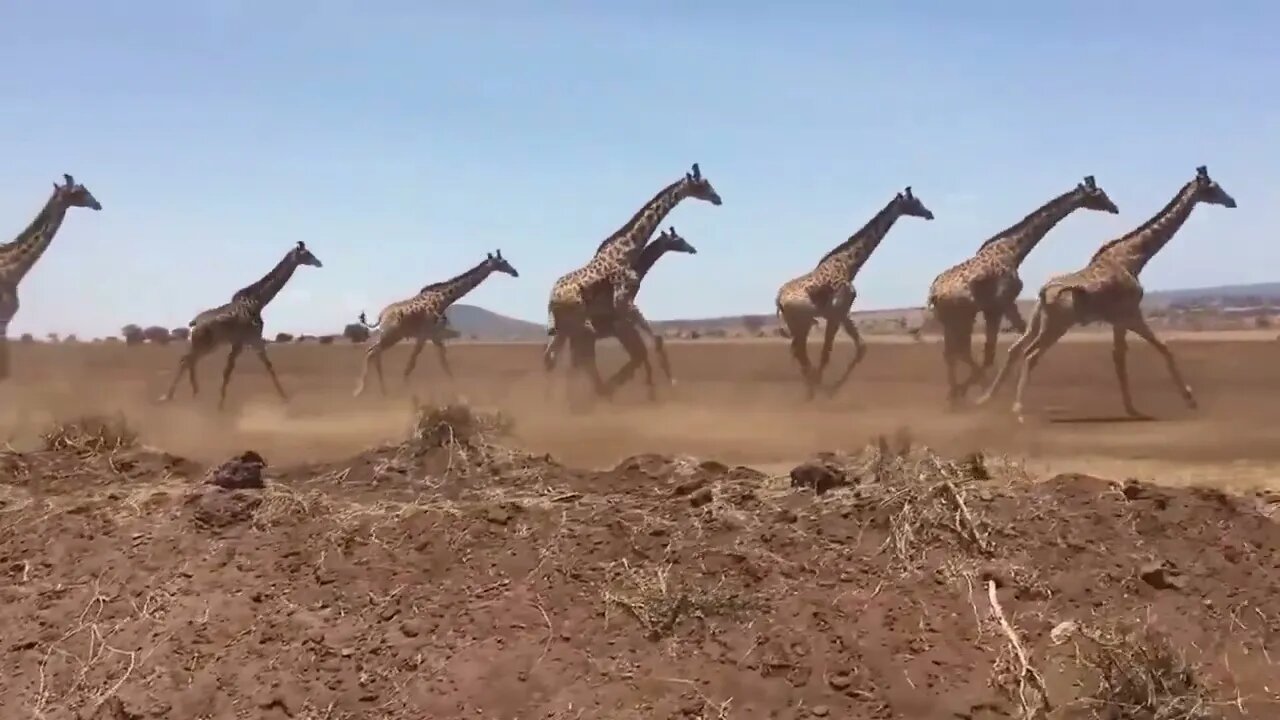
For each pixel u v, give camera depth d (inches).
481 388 1075.9
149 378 1346.0
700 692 294.5
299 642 332.2
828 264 898.7
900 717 281.3
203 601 355.9
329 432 740.0
